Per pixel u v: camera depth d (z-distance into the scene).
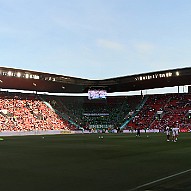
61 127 87.25
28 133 72.88
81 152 26.95
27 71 75.69
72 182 12.70
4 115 79.62
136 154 24.78
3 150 29.56
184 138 51.47
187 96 99.69
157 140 46.25
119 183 12.41
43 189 11.34
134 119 96.25
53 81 81.88
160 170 15.87
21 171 15.88
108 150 28.94
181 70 78.00
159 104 99.69
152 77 82.69
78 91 100.75
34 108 89.81
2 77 74.38
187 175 14.29
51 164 18.72
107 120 97.56
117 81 89.56
